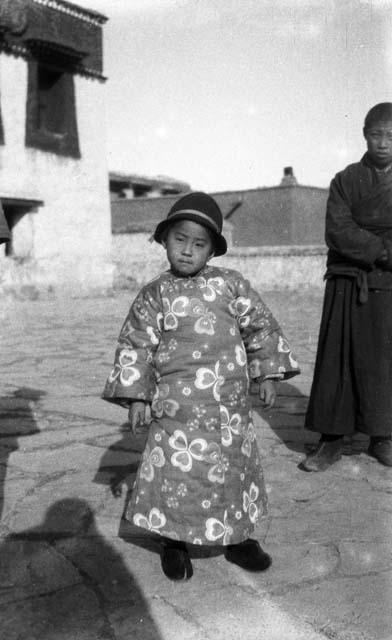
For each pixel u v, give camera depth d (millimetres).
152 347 2406
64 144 17562
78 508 2971
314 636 1971
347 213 3357
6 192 16250
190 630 2010
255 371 2484
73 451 3818
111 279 18109
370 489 3201
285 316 11594
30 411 4785
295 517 2869
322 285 17281
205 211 2350
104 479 3354
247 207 28234
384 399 3346
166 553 2395
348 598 2189
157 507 2312
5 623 2049
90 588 2270
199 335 2346
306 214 27906
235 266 18516
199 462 2285
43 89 17391
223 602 2176
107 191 18922
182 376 2332
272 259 17938
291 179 28062
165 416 2336
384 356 3324
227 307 2418
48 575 2359
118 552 2543
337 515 2885
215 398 2318
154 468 2340
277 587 2275
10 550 2555
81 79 17984
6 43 15922
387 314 3309
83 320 11641
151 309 2410
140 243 20578
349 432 3408
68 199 17766
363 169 3361
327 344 3428
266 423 4395
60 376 6188
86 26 17953
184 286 2406
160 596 2217
